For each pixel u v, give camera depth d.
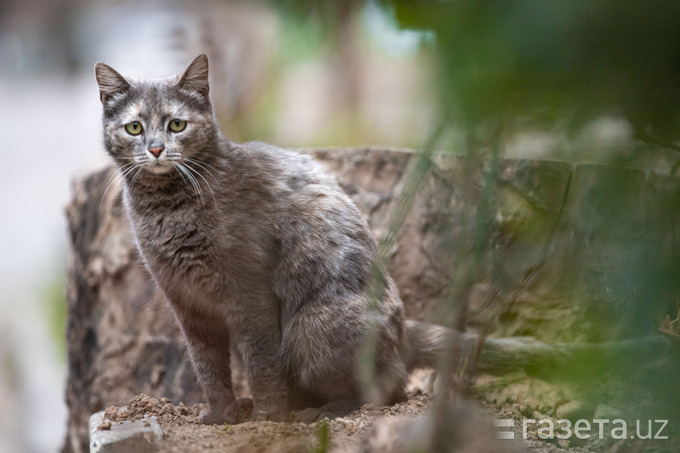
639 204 1.82
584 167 2.33
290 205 4.89
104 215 6.78
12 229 16.12
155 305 6.48
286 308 4.87
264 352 4.71
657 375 1.76
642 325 1.95
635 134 1.62
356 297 4.75
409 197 2.16
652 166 1.85
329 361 4.75
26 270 14.23
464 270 2.27
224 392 4.88
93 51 18.12
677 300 1.89
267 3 2.12
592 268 2.25
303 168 5.16
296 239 4.84
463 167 2.12
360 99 11.96
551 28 1.27
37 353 12.22
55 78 20.56
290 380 4.96
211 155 4.84
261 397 4.72
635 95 1.37
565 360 1.85
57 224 16.31
